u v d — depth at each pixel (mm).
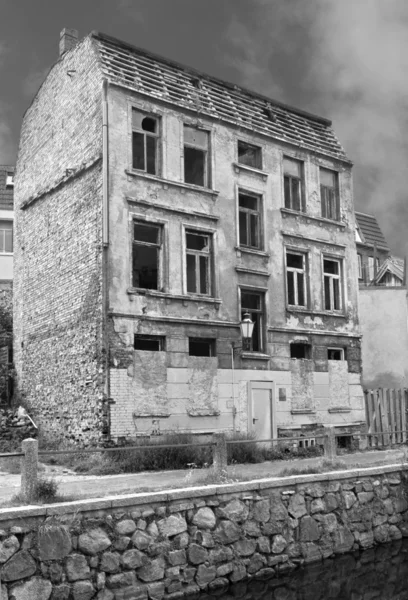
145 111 20609
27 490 10672
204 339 21125
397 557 14469
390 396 24781
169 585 11398
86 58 21016
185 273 20750
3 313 28203
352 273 25656
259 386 21922
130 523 11164
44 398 21688
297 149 24625
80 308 20078
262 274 22641
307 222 24469
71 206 21109
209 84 23484
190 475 14000
